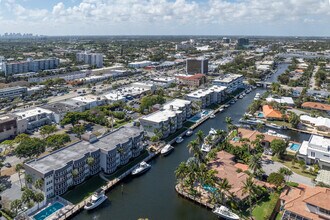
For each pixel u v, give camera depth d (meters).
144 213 120.81
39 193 117.44
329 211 104.88
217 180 132.38
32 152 153.25
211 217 119.19
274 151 168.00
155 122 190.12
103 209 122.69
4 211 114.25
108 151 146.00
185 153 178.38
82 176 140.12
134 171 150.12
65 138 170.62
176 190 135.88
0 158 159.00
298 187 131.00
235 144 173.88
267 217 110.69
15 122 194.50
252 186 120.81
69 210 117.25
